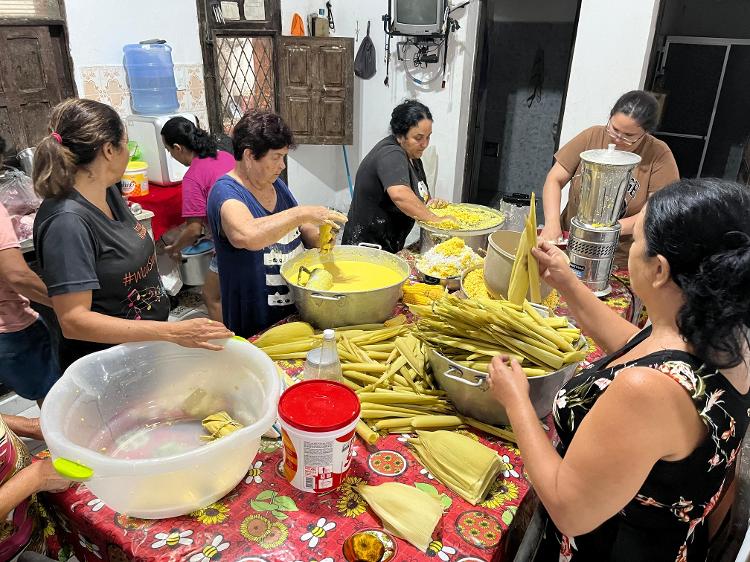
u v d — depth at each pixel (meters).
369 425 1.32
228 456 1.02
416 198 2.39
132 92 3.68
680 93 5.11
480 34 4.48
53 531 1.22
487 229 2.27
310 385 1.16
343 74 4.65
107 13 3.43
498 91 5.87
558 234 2.33
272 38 4.43
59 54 3.26
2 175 2.60
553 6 5.38
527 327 1.27
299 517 1.06
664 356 0.83
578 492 0.82
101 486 0.97
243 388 1.28
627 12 3.40
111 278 1.53
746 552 0.90
